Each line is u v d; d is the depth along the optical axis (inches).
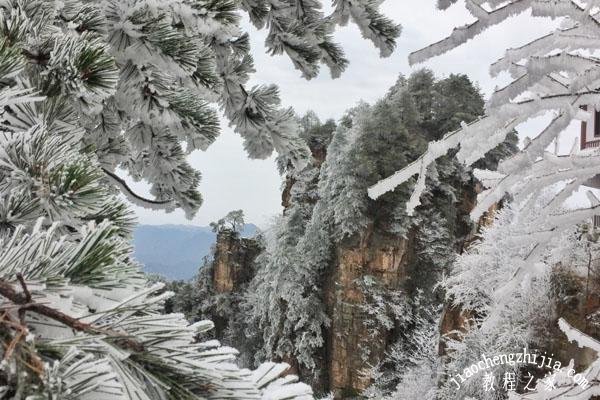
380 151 1296.8
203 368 36.6
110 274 39.0
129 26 98.8
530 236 121.8
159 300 36.0
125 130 154.3
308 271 1365.7
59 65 71.1
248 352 1747.0
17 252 37.8
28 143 57.7
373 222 1301.7
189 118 113.8
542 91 92.8
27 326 32.3
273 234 1541.6
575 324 499.5
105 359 30.8
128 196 134.8
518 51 68.6
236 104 168.6
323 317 1337.4
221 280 1886.1
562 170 96.3
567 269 502.9
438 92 1603.1
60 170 55.9
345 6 184.2
